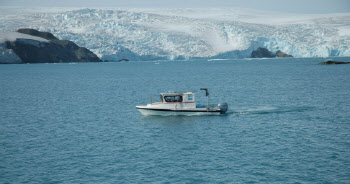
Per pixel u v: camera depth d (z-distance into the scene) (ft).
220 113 200.03
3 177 110.52
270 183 104.01
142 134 159.02
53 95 317.42
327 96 270.26
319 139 144.77
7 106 250.57
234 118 189.88
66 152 133.80
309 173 110.01
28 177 110.52
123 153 132.05
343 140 142.20
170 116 196.95
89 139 151.94
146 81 461.78
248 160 122.21
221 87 357.82
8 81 511.40
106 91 341.82
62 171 114.93
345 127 164.14
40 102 270.05
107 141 148.46
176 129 167.12
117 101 267.59
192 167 117.08
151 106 200.13
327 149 131.34
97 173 113.09
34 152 134.21
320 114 196.54
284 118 188.14
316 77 461.78
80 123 185.57
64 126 178.60
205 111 198.90
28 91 358.84
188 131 162.81
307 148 133.28
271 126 169.99
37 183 106.22
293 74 534.78
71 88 384.68
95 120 192.75
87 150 136.05
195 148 136.87
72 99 285.64
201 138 150.61
